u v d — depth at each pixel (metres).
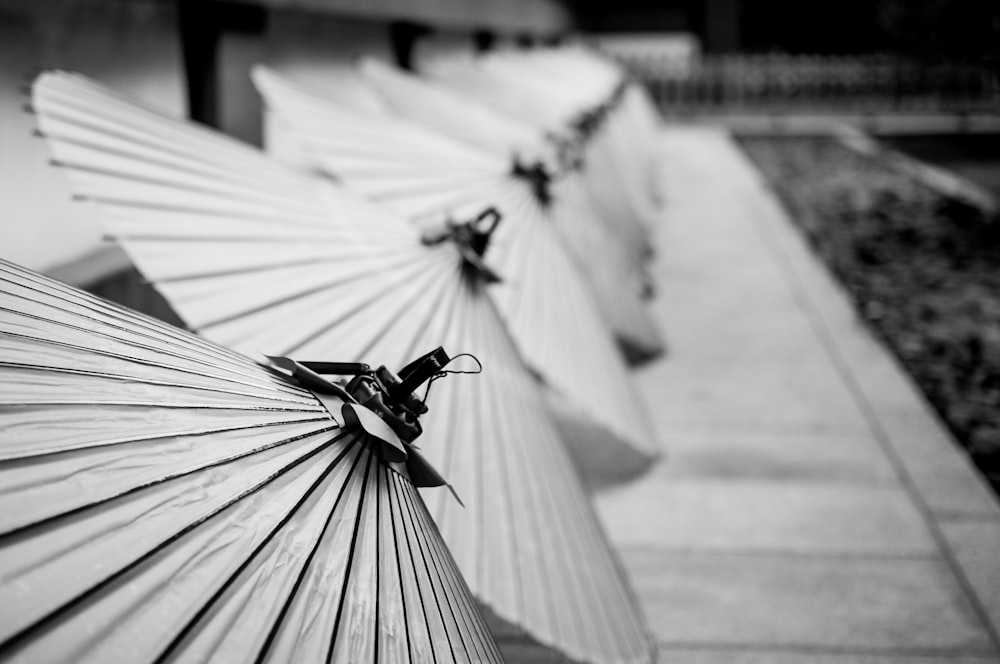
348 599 0.98
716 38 23.55
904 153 15.56
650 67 21.84
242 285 1.71
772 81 21.61
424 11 6.25
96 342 0.99
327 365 1.25
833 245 8.54
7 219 2.50
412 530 1.18
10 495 0.77
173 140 1.96
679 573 3.11
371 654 0.96
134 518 0.84
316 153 2.71
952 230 9.23
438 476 1.25
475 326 2.21
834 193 11.54
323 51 5.01
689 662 2.62
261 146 3.54
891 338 5.80
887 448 4.14
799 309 6.40
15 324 0.93
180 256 1.67
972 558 3.22
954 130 19.03
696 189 11.59
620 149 8.27
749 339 5.73
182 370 1.05
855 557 3.22
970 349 5.57
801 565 3.16
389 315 1.89
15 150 2.51
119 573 0.79
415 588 1.11
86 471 0.84
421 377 1.24
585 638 1.82
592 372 3.38
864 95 21.45
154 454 0.91
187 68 3.26
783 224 9.45
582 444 4.11
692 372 5.13
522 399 2.26
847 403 4.69
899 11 19.31
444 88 5.06
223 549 0.89
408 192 2.81
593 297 4.15
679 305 6.45
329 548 1.01
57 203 2.72
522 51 11.75
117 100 1.93
